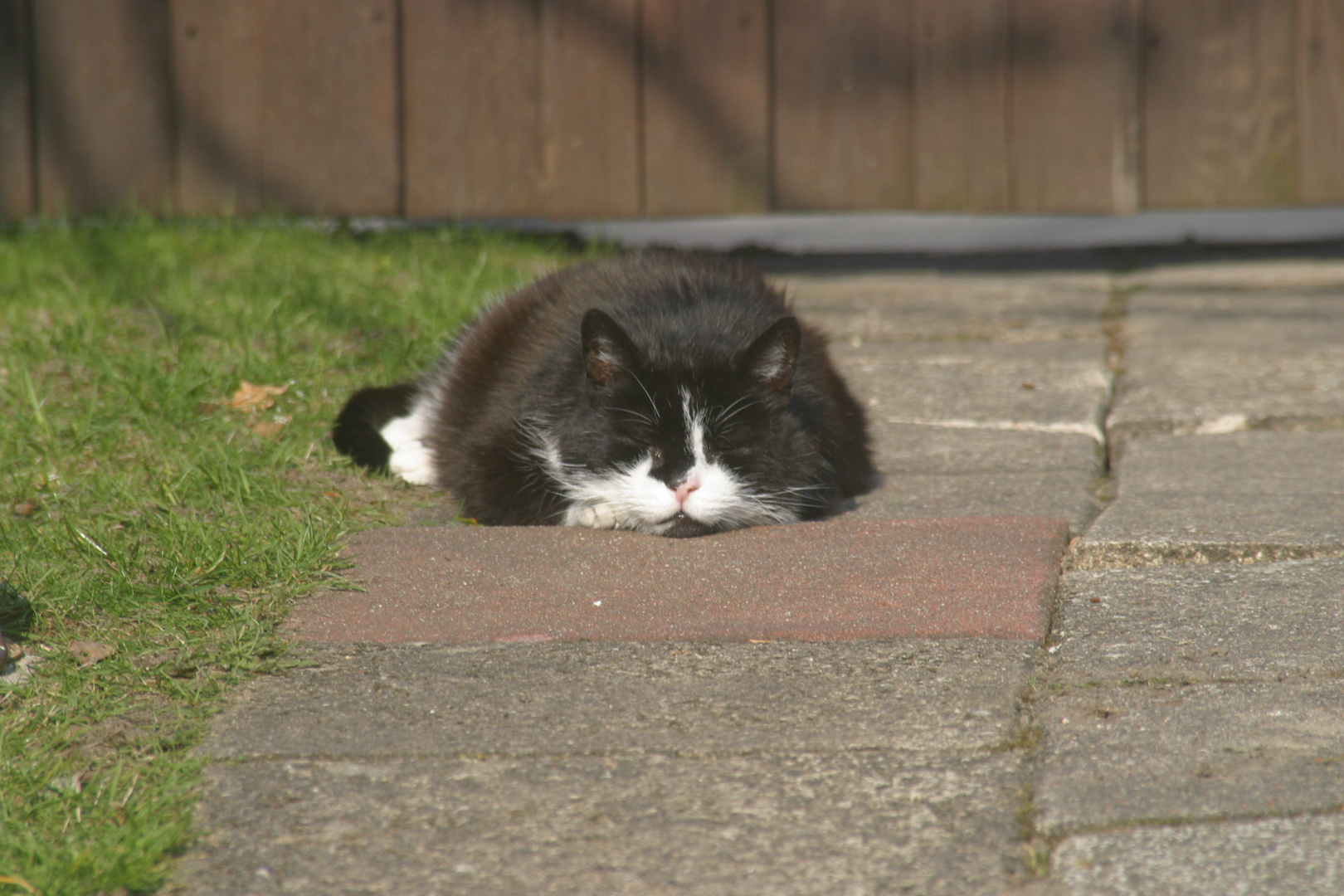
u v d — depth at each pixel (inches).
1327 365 356.8
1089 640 194.1
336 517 252.1
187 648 194.1
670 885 138.3
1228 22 470.9
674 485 245.9
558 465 259.9
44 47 481.1
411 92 489.1
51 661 188.5
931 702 176.1
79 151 489.7
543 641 198.2
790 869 140.6
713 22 478.9
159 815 149.6
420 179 496.1
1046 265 519.2
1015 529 241.9
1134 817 146.8
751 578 222.5
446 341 331.9
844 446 276.8
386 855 144.0
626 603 212.4
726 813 150.9
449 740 168.1
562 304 291.7
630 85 484.1
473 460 267.9
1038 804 150.4
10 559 221.9
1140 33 473.4
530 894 137.3
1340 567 217.5
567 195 494.3
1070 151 482.0
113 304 374.9
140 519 242.7
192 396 308.8
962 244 588.4
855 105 484.7
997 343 399.2
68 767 161.5
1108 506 256.4
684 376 250.5
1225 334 393.4
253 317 360.8
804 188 491.8
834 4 477.7
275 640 196.7
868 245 584.7
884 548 235.5
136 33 482.0
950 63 480.4
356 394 308.0
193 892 138.4
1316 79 473.1
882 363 376.2
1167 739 163.0
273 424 300.0
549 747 166.2
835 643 196.1
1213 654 186.9
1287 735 162.6
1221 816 146.3
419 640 198.7
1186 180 484.1
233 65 486.3
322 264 435.8
